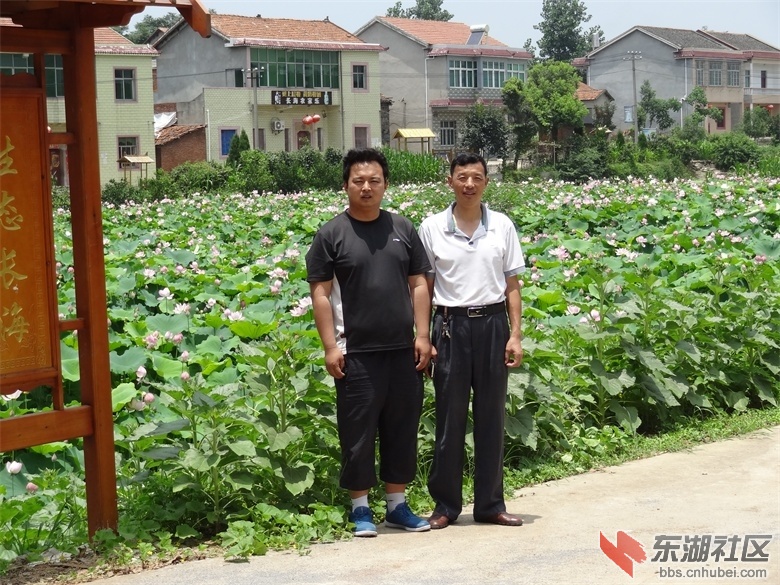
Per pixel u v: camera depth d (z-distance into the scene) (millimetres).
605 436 7410
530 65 68875
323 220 19188
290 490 5680
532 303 10477
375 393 5543
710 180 29875
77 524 5758
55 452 7031
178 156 47156
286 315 10016
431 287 5777
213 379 8047
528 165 57062
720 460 7012
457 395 5762
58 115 37438
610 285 9305
